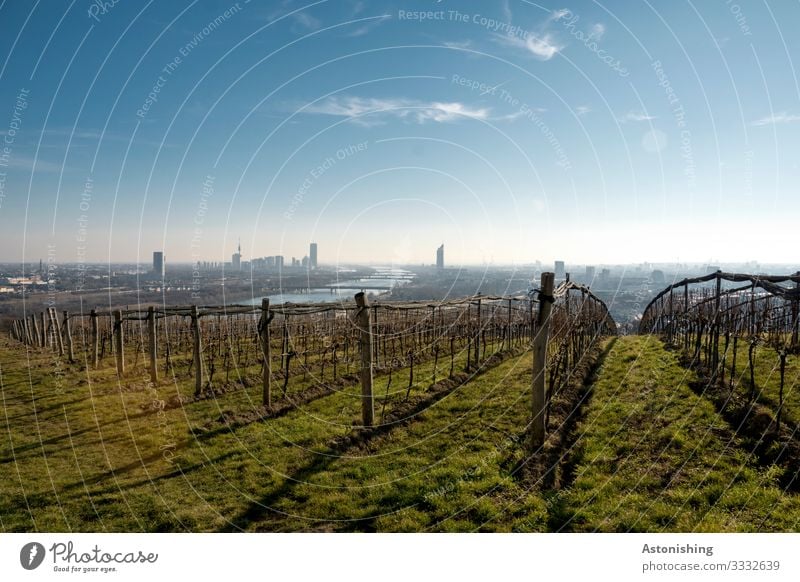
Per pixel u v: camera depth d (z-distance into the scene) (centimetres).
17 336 3422
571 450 901
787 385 1047
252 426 1116
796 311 1334
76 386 1526
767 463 765
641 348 1831
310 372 1706
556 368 1238
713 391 1092
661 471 792
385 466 886
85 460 931
